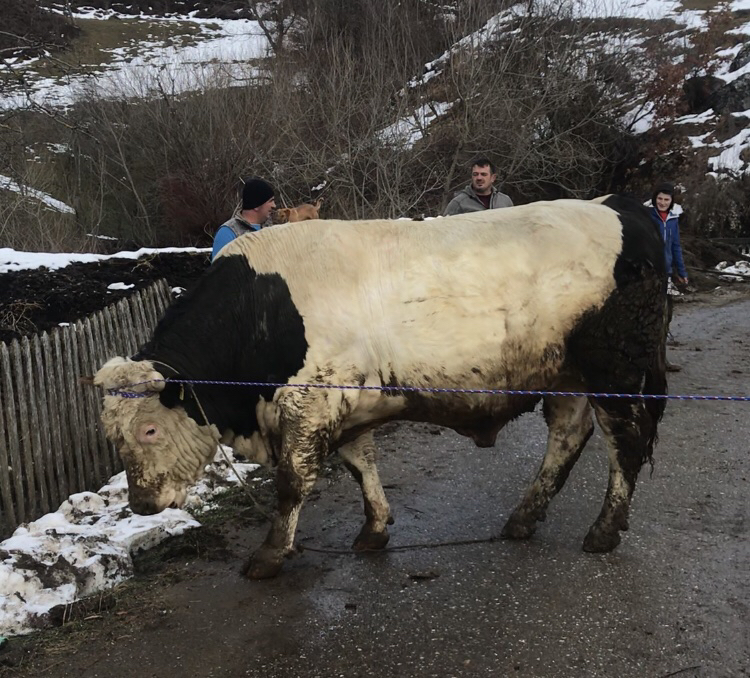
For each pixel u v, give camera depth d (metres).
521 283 4.15
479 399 4.29
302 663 3.48
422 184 16.53
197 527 4.95
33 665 3.54
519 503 4.95
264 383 4.13
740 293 13.59
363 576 4.26
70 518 5.04
